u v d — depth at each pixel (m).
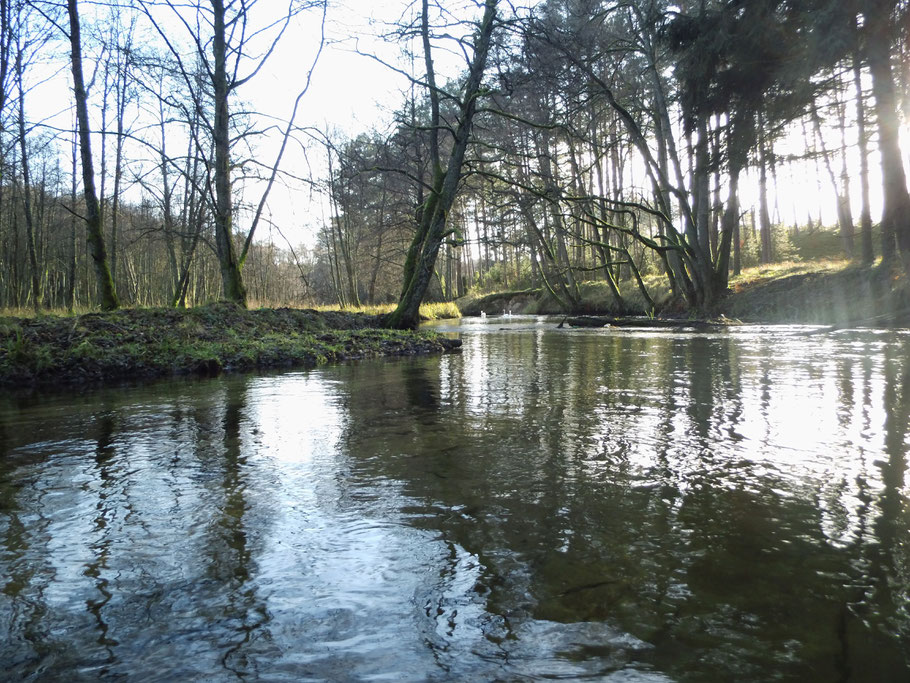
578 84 13.98
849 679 1.06
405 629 1.27
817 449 2.70
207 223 14.91
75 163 18.84
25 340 6.93
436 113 13.58
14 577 1.55
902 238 13.02
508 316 33.38
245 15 11.87
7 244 26.81
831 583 1.43
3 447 3.14
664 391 4.59
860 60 12.09
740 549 1.64
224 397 4.98
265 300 20.02
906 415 3.38
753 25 12.85
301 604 1.39
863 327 11.59
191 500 2.19
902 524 1.79
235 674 1.11
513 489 2.24
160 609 1.37
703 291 18.88
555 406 4.08
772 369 5.72
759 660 1.13
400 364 7.91
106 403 4.78
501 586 1.46
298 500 2.17
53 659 1.17
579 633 1.24
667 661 1.13
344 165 12.84
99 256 11.09
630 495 2.14
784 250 31.53
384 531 1.84
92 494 2.28
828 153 13.43
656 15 15.41
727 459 2.59
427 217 14.46
